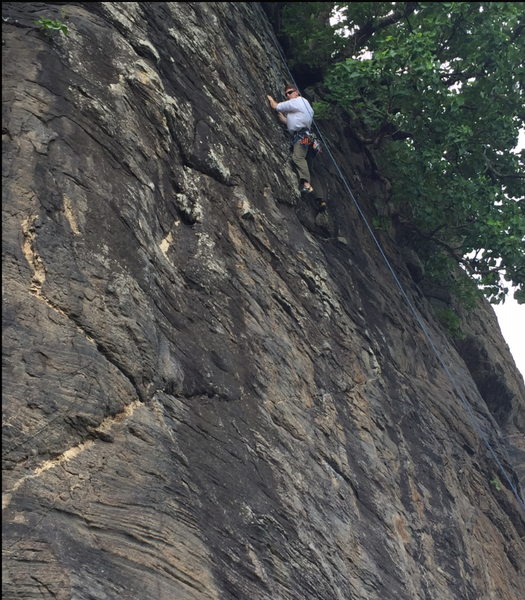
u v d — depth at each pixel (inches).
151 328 198.4
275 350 263.3
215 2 305.3
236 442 219.0
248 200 284.7
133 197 209.2
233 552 193.9
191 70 271.3
